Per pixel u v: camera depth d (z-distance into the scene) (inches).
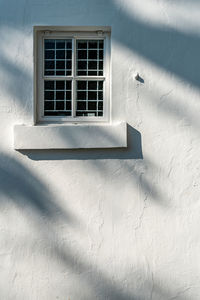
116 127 164.6
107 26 165.8
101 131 164.9
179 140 167.8
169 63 167.2
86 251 166.4
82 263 166.4
